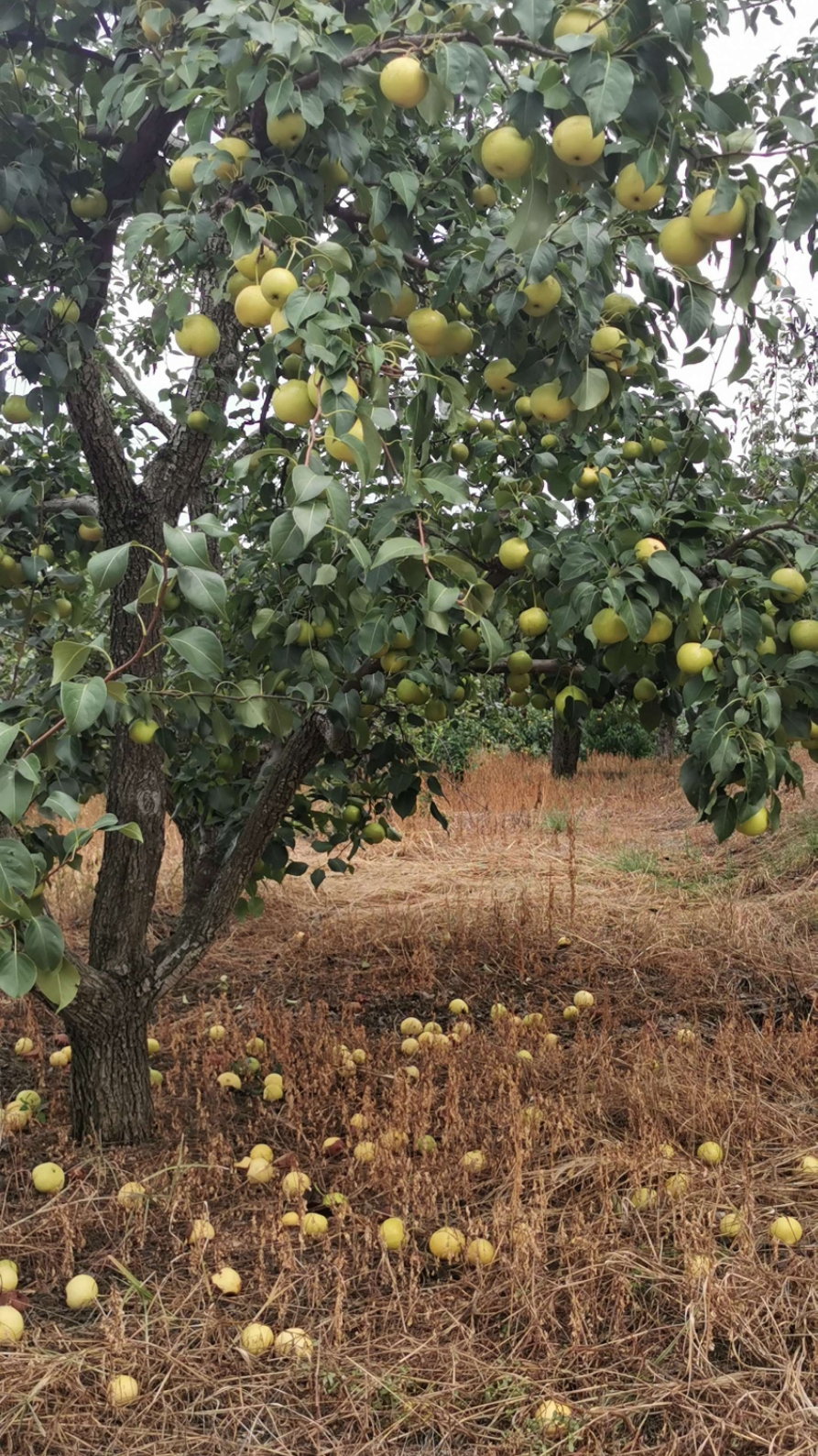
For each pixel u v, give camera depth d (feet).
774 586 8.63
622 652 9.58
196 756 13.62
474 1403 7.95
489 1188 11.09
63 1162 11.54
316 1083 13.41
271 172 7.14
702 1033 16.57
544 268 6.51
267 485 13.46
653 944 21.47
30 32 9.15
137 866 12.08
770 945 20.94
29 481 12.17
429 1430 7.74
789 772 8.55
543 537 10.35
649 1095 12.55
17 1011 17.56
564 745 51.13
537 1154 11.62
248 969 21.22
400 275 8.23
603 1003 18.03
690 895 26.48
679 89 5.63
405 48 6.56
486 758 55.83
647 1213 10.39
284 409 6.56
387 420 6.74
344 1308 9.08
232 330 12.42
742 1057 14.15
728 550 9.48
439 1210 10.59
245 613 13.53
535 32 5.45
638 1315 8.96
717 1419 7.61
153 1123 12.49
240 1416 7.84
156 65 7.89
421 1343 8.52
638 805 43.73
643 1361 8.27
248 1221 10.55
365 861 32.50
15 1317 8.61
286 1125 12.69
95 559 6.37
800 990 18.51
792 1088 13.52
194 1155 11.77
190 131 7.08
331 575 8.68
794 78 9.89
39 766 9.30
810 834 28.60
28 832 10.68
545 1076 14.01
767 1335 8.55
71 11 9.09
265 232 6.93
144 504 11.57
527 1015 16.80
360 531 9.52
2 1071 14.82
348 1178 11.16
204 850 14.51
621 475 10.67
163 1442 7.54
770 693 8.29
